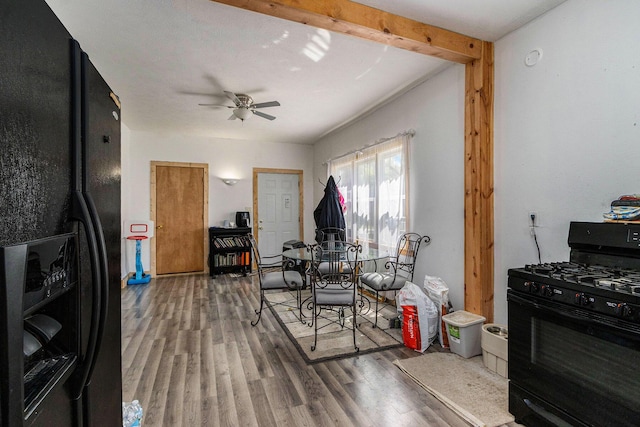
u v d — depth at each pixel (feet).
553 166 7.27
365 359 8.18
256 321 10.88
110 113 3.82
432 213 10.75
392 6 7.14
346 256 10.15
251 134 18.74
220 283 16.55
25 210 2.04
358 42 8.59
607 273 5.21
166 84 11.26
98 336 3.00
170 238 18.53
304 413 6.01
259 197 20.62
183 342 9.16
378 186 13.60
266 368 7.68
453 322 8.37
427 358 8.17
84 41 8.46
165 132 18.07
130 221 16.14
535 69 7.64
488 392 6.62
